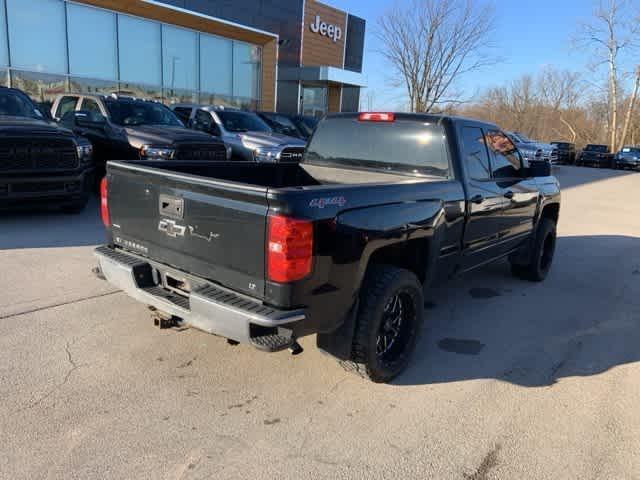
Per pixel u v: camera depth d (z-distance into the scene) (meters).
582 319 5.13
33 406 3.03
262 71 22.56
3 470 2.50
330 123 5.03
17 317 4.21
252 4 22.30
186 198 3.12
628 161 33.88
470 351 4.25
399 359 3.67
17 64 14.46
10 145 6.89
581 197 15.61
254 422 3.04
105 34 16.44
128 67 17.34
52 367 3.48
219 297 2.91
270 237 2.72
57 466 2.55
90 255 5.96
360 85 27.33
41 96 15.16
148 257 3.52
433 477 2.66
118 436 2.81
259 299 2.85
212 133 11.66
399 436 2.99
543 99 56.00
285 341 2.79
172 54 18.69
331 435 2.96
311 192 2.82
